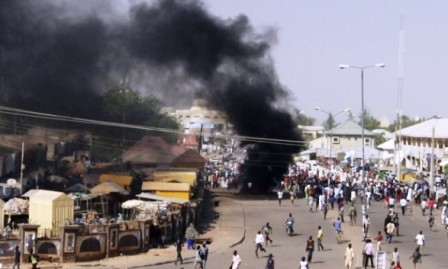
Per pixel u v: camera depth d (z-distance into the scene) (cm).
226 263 4006
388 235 4872
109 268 3772
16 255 3694
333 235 5175
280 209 6675
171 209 5009
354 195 6881
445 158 9019
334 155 13050
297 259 4172
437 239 5019
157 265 3941
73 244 3956
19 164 7331
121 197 5600
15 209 4550
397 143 10269
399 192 7088
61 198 4409
